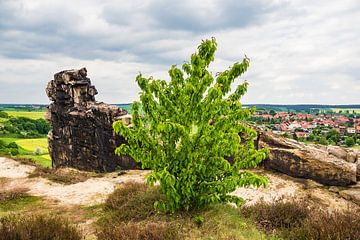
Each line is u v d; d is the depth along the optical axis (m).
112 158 25.08
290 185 14.42
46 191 14.82
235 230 7.11
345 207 11.91
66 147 30.77
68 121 30.05
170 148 7.90
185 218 7.84
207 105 7.87
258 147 17.72
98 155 26.73
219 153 7.75
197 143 7.76
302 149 15.99
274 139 17.45
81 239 6.89
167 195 7.85
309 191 13.69
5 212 10.95
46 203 12.52
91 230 8.44
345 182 14.16
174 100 8.52
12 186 16.03
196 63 8.21
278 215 8.16
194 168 7.81
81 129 28.45
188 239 6.53
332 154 16.56
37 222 6.54
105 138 25.73
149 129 8.14
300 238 6.67
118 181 16.70
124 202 10.34
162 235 6.38
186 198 8.16
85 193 14.21
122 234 6.36
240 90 8.20
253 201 12.14
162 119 7.96
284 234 7.00
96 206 11.59
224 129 8.06
